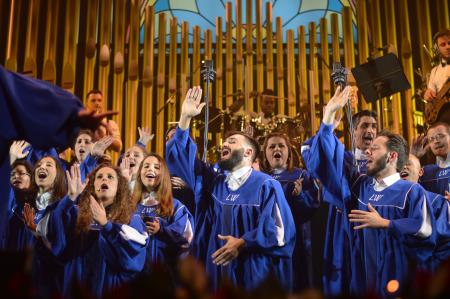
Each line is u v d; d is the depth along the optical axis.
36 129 3.21
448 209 5.29
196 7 9.87
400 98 8.71
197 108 5.55
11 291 1.63
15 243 5.73
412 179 5.86
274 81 9.30
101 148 6.46
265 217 5.16
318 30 9.64
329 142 5.37
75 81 9.21
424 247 5.00
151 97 9.03
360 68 6.62
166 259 5.34
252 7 9.59
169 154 5.57
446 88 7.14
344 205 5.39
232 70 9.19
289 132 7.71
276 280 1.59
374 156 5.34
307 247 5.79
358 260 5.25
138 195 5.64
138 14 9.51
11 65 9.03
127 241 5.12
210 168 5.66
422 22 9.28
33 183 5.86
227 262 4.99
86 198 5.51
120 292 1.62
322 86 9.09
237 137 5.60
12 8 9.30
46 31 9.27
